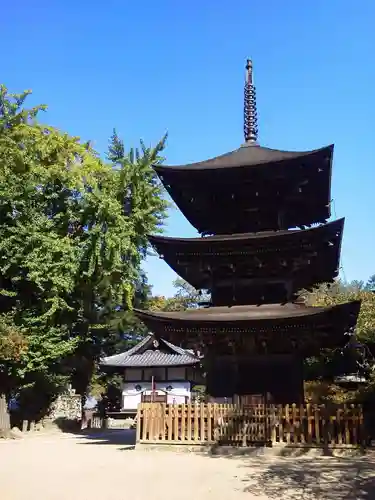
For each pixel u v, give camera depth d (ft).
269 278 73.15
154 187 112.98
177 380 190.08
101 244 104.12
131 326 190.80
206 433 65.72
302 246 68.59
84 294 113.60
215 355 71.46
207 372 71.56
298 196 75.36
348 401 85.87
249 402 68.39
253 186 74.43
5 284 107.04
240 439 63.77
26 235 102.06
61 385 130.93
